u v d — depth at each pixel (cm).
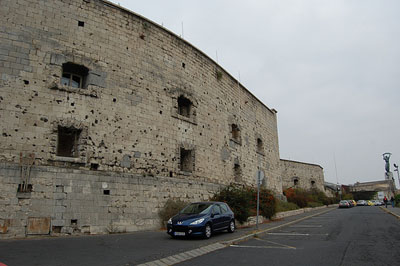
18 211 1170
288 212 2589
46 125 1307
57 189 1265
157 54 1781
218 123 2220
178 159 1766
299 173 5016
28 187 1215
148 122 1644
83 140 1383
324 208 4272
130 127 1559
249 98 2831
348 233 1330
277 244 1077
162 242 1063
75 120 1380
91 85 1459
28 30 1345
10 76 1273
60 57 1398
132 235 1266
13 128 1238
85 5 1522
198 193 1847
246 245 1065
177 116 1819
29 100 1292
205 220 1168
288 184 4759
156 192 1583
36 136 1277
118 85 1557
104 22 1571
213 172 2059
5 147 1209
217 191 2005
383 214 2602
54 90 1355
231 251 946
